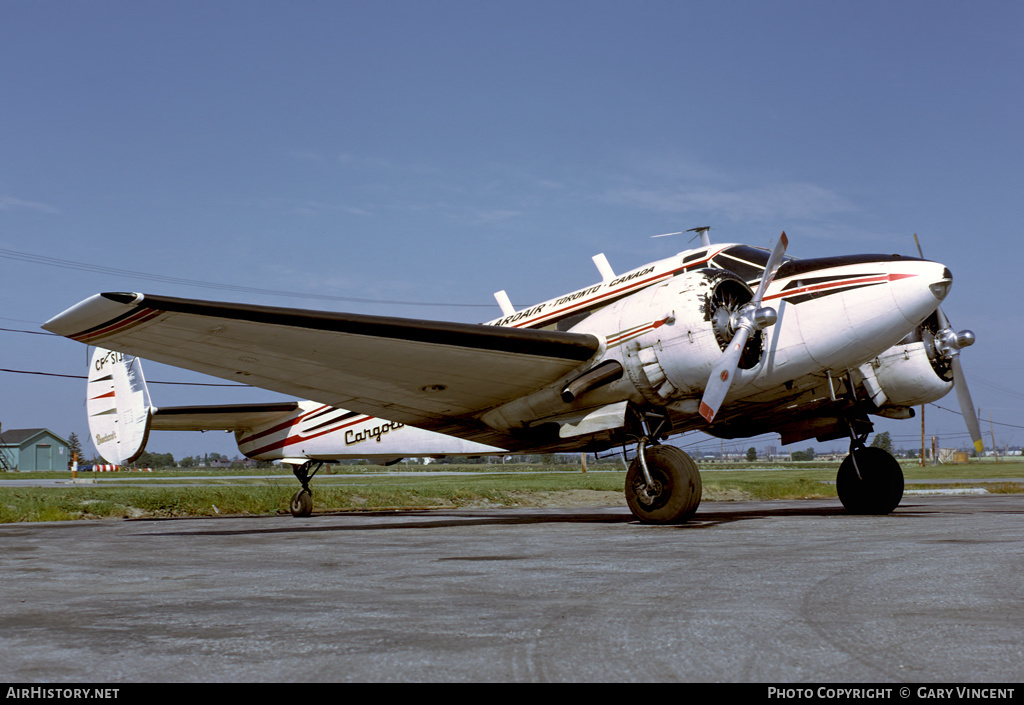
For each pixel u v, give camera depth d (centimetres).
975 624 305
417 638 298
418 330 807
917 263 838
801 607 344
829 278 864
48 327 719
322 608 365
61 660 272
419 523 1034
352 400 993
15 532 954
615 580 435
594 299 1012
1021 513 1006
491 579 451
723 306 855
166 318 731
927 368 987
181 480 4275
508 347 855
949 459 9362
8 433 8212
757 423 1033
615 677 244
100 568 543
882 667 247
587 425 891
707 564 491
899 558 501
